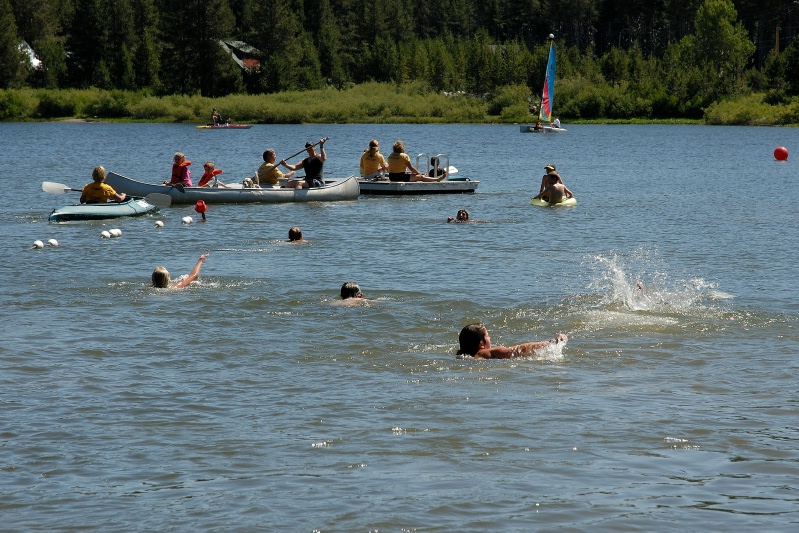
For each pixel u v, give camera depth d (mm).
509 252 50781
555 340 30578
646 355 30219
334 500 19453
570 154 144375
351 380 27703
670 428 23562
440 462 21453
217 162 125688
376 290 40062
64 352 30547
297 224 62312
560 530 18125
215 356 30234
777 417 24375
